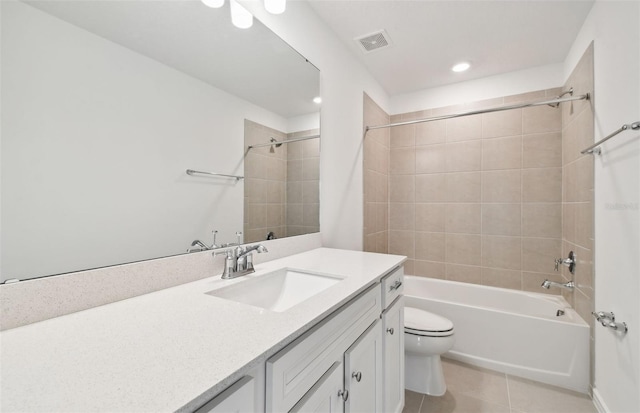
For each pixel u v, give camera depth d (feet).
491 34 6.52
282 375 2.09
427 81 8.96
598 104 5.32
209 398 1.48
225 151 4.14
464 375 6.40
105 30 2.81
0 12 2.17
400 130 9.87
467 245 8.84
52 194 2.45
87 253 2.66
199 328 2.18
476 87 8.78
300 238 5.50
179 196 3.53
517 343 6.39
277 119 5.03
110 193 2.84
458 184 8.97
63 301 2.44
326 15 5.94
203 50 3.80
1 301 2.14
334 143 6.59
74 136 2.58
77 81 2.60
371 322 3.71
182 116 3.56
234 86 4.25
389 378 4.27
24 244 2.29
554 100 6.17
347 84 7.11
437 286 8.97
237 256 3.86
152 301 2.79
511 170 8.26
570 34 6.47
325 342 2.64
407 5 5.59
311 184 5.87
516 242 8.20
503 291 8.13
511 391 5.82
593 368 5.52
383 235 9.47
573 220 6.69
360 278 3.61
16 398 1.38
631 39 4.13
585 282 5.91
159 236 3.29
